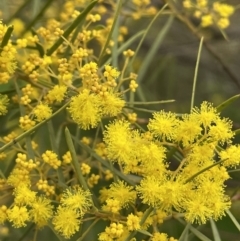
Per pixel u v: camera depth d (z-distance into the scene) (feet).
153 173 0.83
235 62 1.44
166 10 1.12
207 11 1.08
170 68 1.32
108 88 0.86
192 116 0.84
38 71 0.91
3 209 0.85
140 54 1.33
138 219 0.83
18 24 1.01
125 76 0.97
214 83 1.47
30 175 0.88
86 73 0.85
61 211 0.84
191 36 1.39
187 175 0.83
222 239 1.09
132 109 0.91
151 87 1.33
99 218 0.85
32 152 0.87
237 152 0.84
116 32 0.99
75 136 0.96
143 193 0.83
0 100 0.88
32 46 0.92
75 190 0.85
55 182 0.90
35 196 0.85
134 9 1.11
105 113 0.86
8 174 0.95
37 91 0.93
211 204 0.84
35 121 0.89
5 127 1.03
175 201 0.83
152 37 1.33
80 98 0.84
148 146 0.84
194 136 0.84
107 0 1.07
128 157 0.83
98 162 0.94
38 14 0.97
